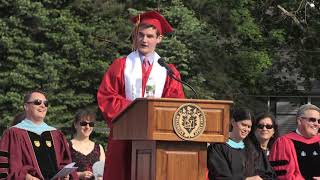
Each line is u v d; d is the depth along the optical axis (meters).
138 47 17.16
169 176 13.84
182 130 13.70
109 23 59.84
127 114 14.70
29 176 18.97
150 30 17.02
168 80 17.09
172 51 55.00
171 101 13.70
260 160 18.75
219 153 17.92
